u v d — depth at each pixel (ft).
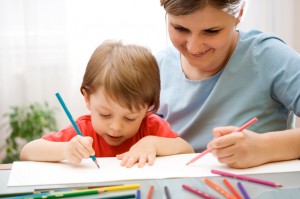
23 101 6.26
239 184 1.87
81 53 6.16
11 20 6.04
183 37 2.60
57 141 2.63
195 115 3.08
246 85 2.93
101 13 6.10
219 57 2.81
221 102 2.98
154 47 6.14
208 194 1.79
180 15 2.37
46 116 5.88
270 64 2.86
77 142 2.22
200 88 3.05
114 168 2.16
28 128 5.70
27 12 6.01
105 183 1.93
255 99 2.91
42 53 6.15
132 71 2.51
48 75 6.21
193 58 2.73
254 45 2.94
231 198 1.73
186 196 1.77
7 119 6.28
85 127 2.80
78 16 6.09
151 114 2.96
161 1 2.56
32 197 1.73
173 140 2.62
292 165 2.22
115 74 2.46
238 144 2.14
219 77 2.99
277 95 2.85
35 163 2.26
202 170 2.12
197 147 3.06
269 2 6.23
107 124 2.52
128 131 2.57
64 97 6.27
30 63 6.14
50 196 1.74
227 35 2.53
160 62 3.40
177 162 2.28
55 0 6.04
